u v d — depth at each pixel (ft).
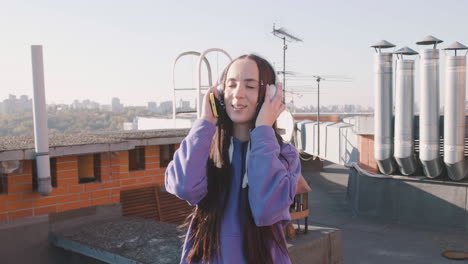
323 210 63.36
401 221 54.95
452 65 48.52
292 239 23.12
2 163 20.77
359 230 51.80
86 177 26.35
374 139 56.03
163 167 29.55
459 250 43.52
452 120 48.75
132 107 375.04
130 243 20.18
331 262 24.22
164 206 28.81
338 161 74.95
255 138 4.95
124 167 27.04
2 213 21.38
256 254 4.98
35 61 20.66
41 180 21.31
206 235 5.21
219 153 5.36
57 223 23.18
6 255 21.43
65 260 22.88
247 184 5.16
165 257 18.19
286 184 4.91
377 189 56.90
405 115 51.85
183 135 29.94
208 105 5.30
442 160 51.70
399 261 40.70
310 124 83.61
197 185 5.04
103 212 25.29
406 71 51.49
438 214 52.26
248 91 5.11
